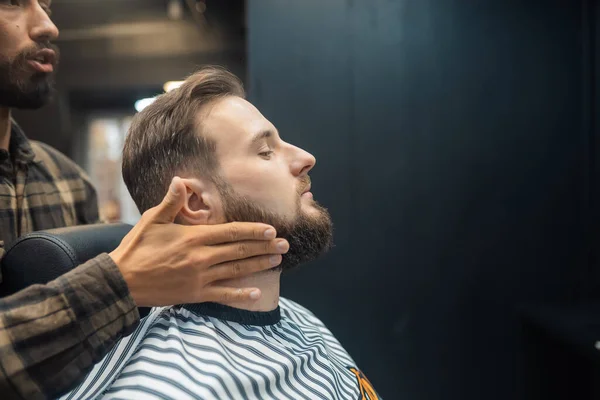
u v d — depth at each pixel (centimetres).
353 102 146
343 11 145
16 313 55
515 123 145
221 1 201
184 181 72
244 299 69
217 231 65
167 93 80
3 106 96
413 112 145
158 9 208
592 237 145
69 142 240
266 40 146
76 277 59
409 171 146
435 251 147
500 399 149
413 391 149
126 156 80
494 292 148
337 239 147
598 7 140
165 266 63
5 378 54
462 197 146
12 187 102
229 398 64
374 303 148
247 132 74
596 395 149
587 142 143
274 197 74
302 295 148
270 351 74
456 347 148
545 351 147
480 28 144
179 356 65
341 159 146
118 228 87
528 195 146
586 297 145
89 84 238
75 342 58
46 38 92
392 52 145
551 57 143
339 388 80
